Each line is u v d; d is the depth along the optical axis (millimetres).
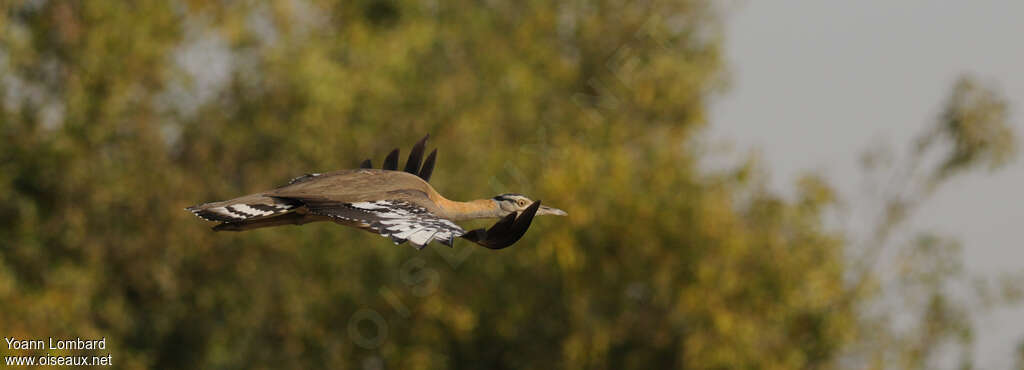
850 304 21312
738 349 19688
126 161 20547
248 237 20938
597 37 25234
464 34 23406
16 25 19844
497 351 21672
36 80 20203
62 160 20016
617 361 20875
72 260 20438
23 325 19000
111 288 20844
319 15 22203
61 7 19734
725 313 19594
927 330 22016
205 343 21812
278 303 21484
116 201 20344
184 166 21125
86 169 20125
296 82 20250
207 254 21266
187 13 20438
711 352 19688
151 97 20453
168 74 20281
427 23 22859
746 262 20062
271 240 21125
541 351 21203
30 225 20000
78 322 19828
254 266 21375
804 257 20125
